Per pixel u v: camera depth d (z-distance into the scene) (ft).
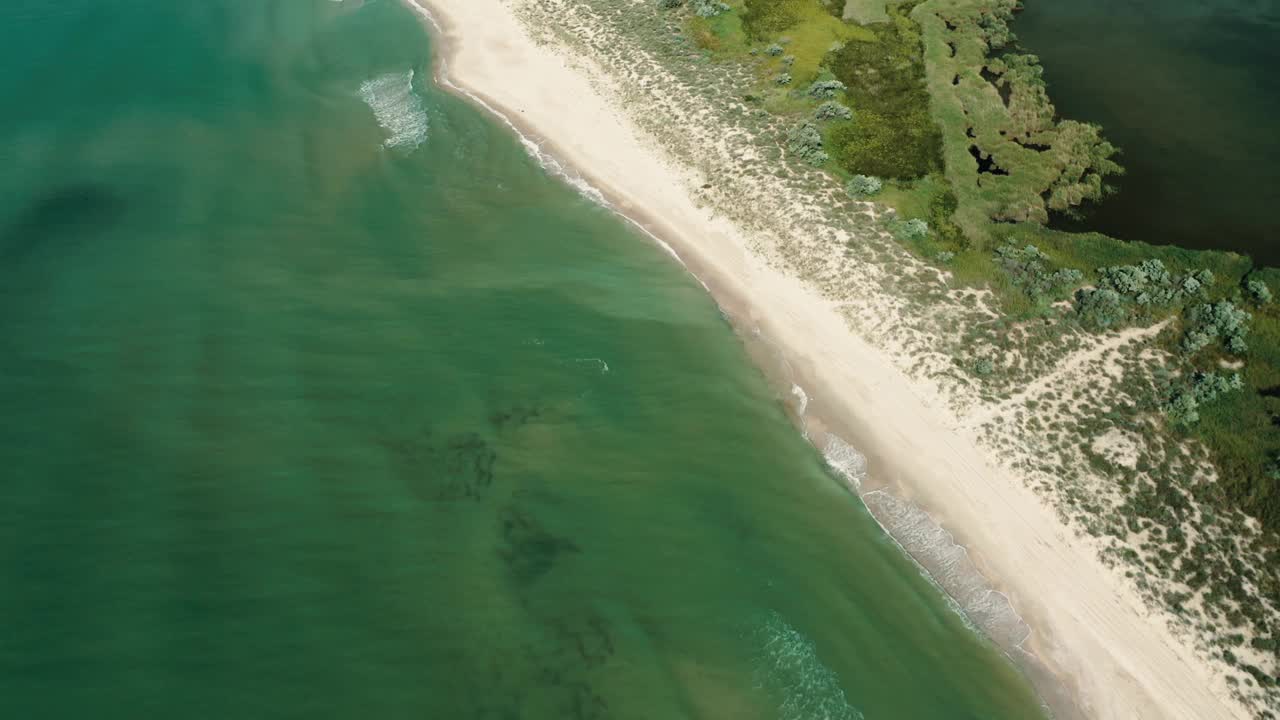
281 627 96.58
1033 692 102.68
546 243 161.89
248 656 93.50
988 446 125.18
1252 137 177.78
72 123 183.01
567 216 168.45
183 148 177.68
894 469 124.57
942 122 181.16
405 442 119.65
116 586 98.32
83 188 163.53
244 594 98.99
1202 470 118.01
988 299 142.92
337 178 174.60
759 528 116.47
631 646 100.48
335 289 144.87
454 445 120.37
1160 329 135.85
